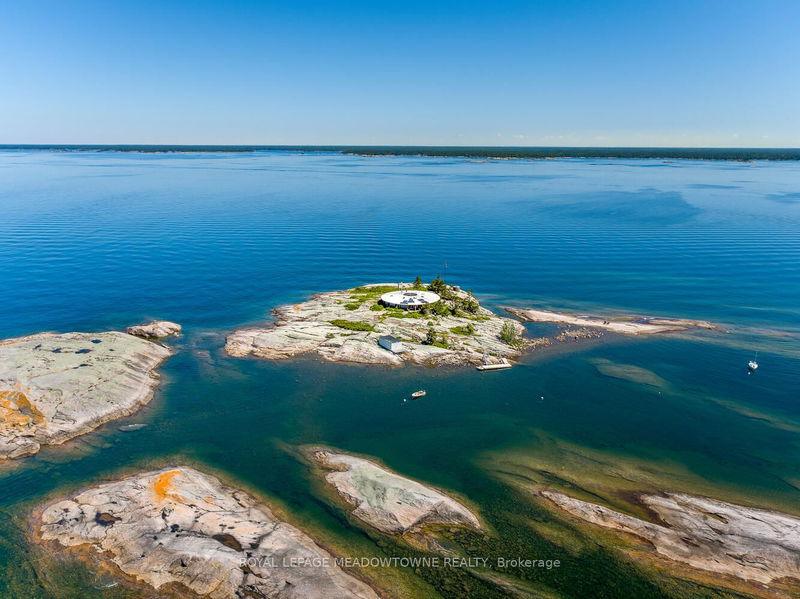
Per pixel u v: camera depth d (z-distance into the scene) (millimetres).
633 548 39656
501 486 47719
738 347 82125
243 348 78438
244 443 54656
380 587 36000
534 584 36625
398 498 44188
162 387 67062
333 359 75312
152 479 45344
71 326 87625
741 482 48625
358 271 125562
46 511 42031
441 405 63812
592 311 100062
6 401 55531
